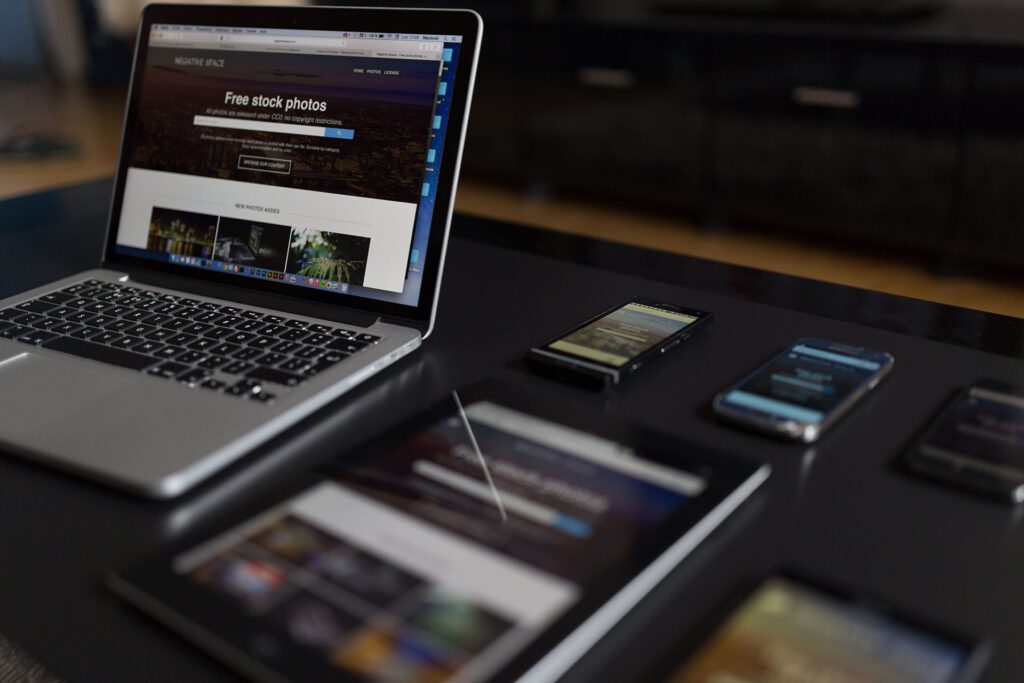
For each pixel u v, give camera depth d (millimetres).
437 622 384
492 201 3174
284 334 676
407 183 697
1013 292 2334
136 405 578
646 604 416
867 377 606
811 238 2762
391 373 642
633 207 3088
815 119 2512
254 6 775
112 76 4836
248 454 542
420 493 477
